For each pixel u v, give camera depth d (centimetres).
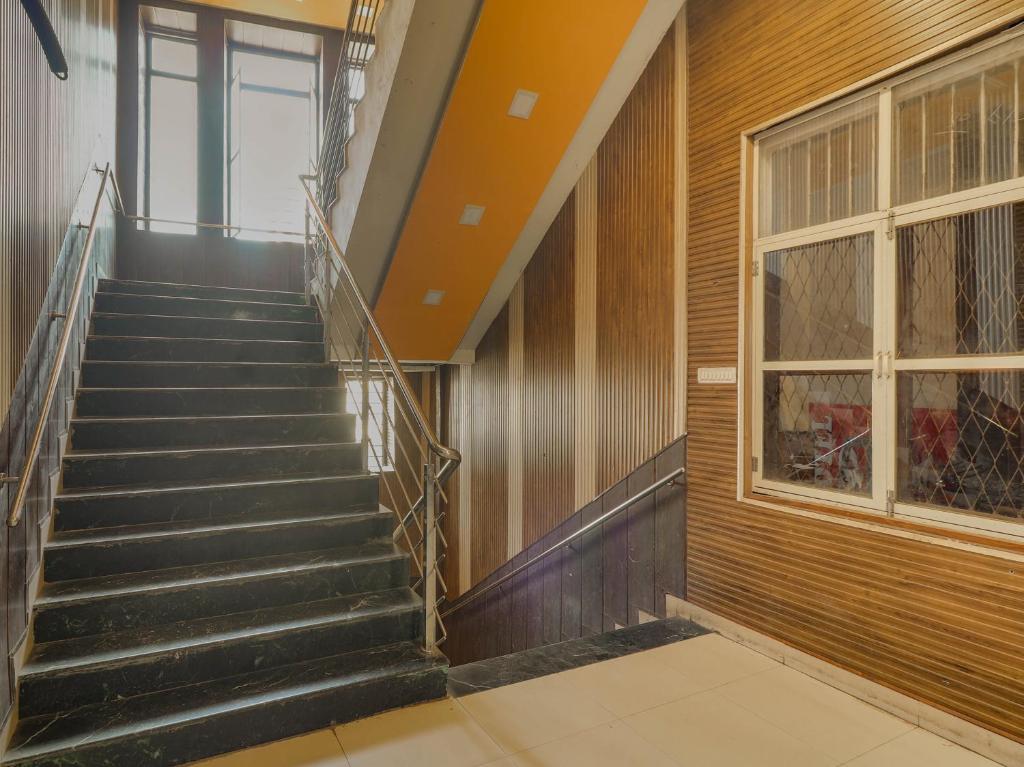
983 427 245
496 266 545
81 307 371
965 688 239
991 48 240
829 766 226
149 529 290
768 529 320
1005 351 239
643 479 411
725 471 346
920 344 266
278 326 449
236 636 248
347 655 267
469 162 438
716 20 356
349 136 489
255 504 321
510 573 561
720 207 352
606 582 443
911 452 269
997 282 241
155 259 654
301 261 710
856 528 280
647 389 411
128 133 648
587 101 417
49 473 281
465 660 654
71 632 244
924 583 254
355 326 570
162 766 212
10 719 206
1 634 202
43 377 265
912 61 260
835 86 292
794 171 319
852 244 293
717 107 355
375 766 217
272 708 229
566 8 355
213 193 689
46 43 201
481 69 377
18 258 227
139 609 254
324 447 357
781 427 325
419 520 309
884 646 267
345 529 318
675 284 387
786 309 323
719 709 263
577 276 488
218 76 692
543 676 292
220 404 372
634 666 304
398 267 517
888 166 276
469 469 669
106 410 346
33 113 246
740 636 332
